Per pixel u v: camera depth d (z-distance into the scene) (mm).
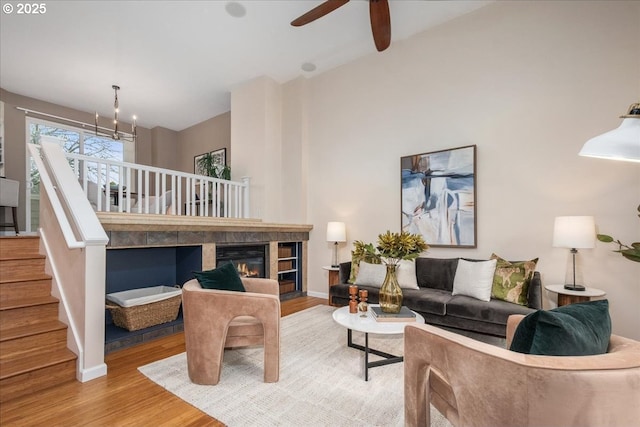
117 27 3730
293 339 2951
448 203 3602
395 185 4113
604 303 1292
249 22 3688
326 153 4844
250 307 2107
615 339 1226
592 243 2498
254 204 5035
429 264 3492
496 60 3377
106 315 3174
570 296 2551
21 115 5402
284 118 5211
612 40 2773
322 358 2518
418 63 3957
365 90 4434
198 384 2090
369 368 2338
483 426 1053
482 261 3027
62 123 5898
